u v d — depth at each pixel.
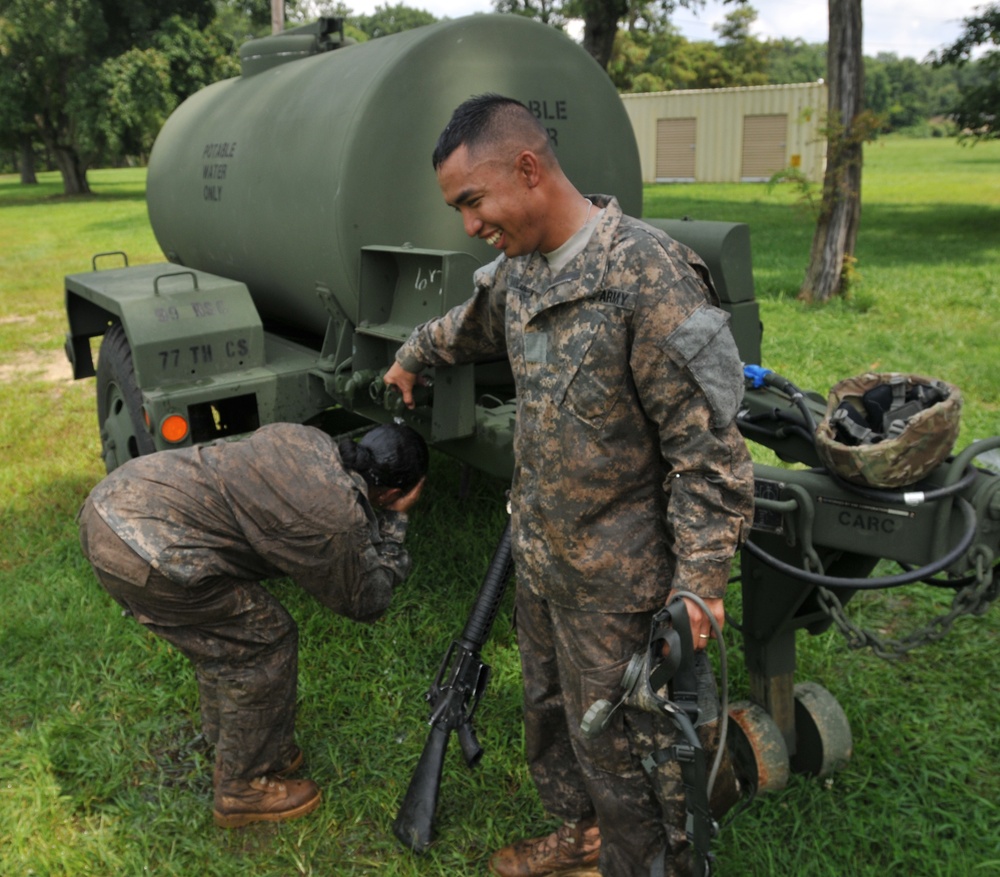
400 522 2.53
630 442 1.78
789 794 2.58
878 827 2.46
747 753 2.48
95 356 8.16
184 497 2.28
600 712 1.74
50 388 7.21
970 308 8.52
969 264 11.14
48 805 2.66
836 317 8.24
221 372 3.53
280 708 2.53
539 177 1.67
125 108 27.53
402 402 2.81
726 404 1.66
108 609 3.68
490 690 3.13
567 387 1.74
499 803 2.64
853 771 2.67
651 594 1.85
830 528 2.10
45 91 30.88
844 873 2.35
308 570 2.28
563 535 1.84
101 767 2.80
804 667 3.15
